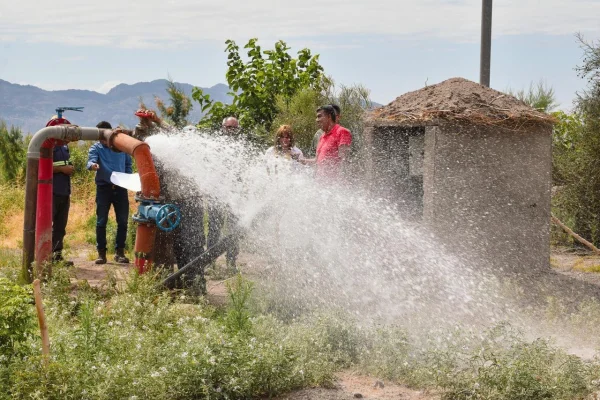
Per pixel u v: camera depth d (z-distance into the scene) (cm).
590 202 1322
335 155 968
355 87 1440
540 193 1046
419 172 1093
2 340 551
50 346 559
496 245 1024
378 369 597
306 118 1412
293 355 571
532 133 1037
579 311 816
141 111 848
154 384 512
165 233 829
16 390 497
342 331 642
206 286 911
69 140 857
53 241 1065
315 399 541
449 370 552
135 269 768
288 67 1580
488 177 1020
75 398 497
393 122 1039
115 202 1116
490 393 518
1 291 566
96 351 556
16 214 1603
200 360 535
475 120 1004
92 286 866
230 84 1589
